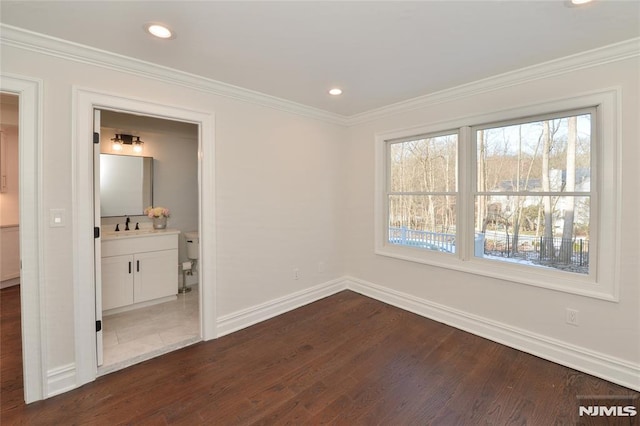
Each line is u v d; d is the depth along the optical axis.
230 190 2.88
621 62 2.05
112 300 3.25
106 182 3.71
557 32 1.87
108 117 3.53
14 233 4.19
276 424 1.76
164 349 2.56
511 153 2.67
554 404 1.91
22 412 1.83
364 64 2.33
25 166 1.88
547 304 2.43
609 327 2.15
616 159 2.09
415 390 2.05
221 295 2.84
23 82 1.85
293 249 3.49
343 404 1.92
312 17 1.70
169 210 4.21
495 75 2.55
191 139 4.42
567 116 2.35
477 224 2.90
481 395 2.00
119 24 1.76
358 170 3.94
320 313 3.36
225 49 2.08
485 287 2.80
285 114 3.33
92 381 2.13
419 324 3.08
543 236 2.50
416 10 1.63
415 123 3.28
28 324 1.91
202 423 1.76
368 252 3.87
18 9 1.60
